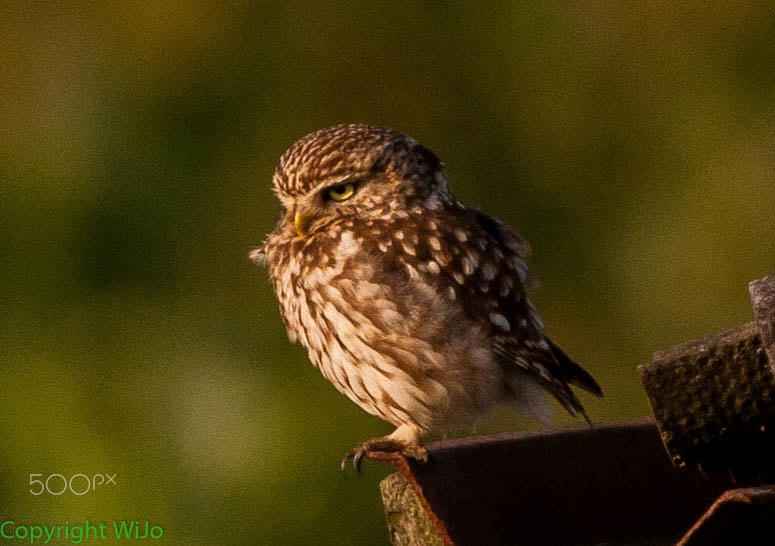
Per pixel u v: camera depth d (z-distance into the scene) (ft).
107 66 39.11
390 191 26.99
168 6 39.81
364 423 34.27
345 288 26.08
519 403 27.53
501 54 41.73
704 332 39.27
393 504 21.20
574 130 41.47
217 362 36.14
